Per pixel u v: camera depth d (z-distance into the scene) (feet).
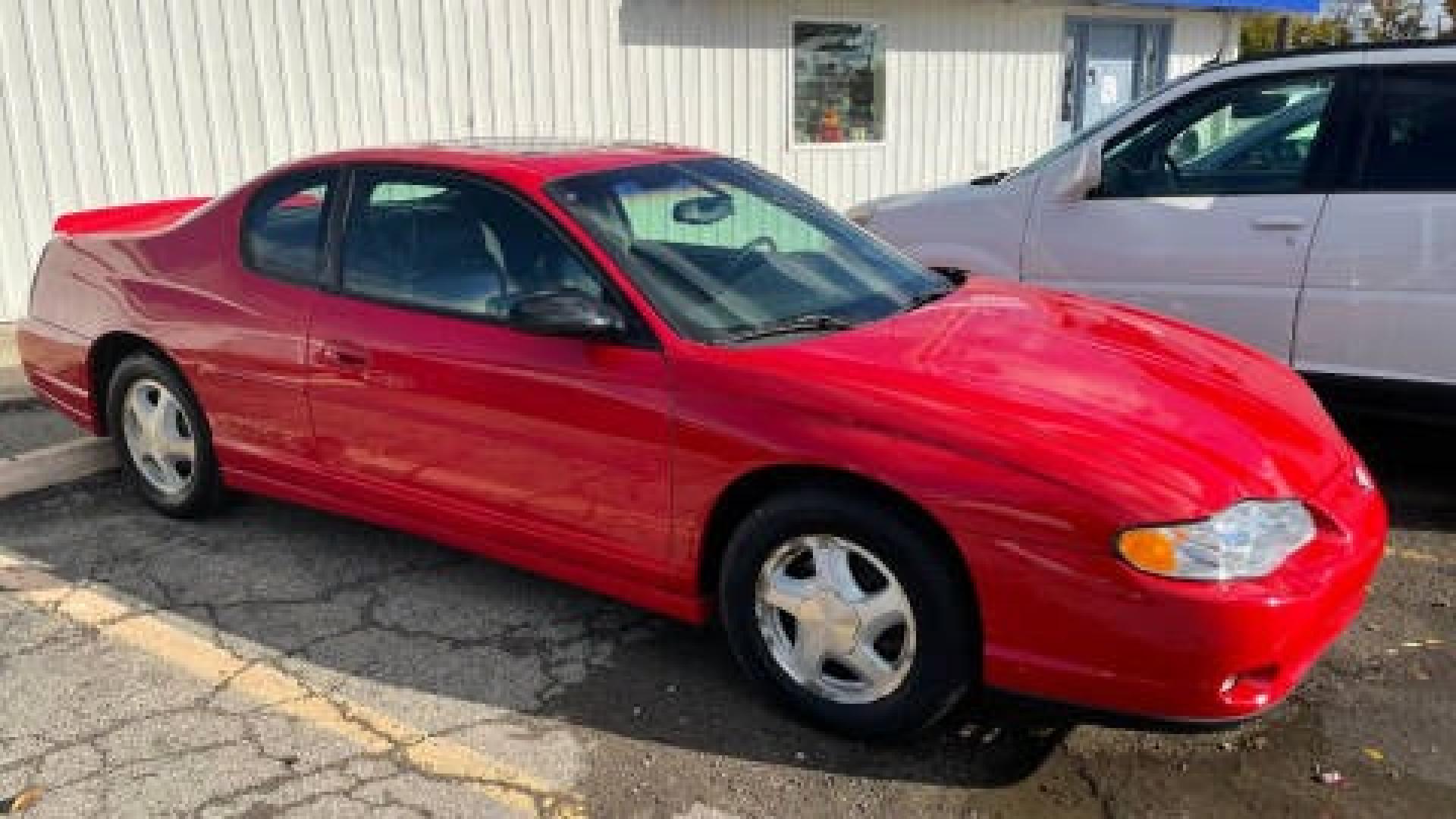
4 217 24.70
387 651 12.30
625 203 12.57
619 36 32.83
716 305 11.61
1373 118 15.97
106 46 25.25
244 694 11.43
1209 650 8.90
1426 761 10.27
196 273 14.67
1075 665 9.31
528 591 13.65
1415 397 15.78
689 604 11.28
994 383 10.35
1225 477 9.40
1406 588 13.55
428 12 29.27
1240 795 9.83
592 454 11.35
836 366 10.52
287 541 15.08
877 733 10.32
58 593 13.60
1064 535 9.12
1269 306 16.63
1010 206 18.95
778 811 9.68
